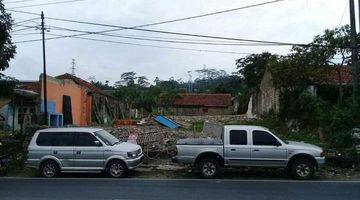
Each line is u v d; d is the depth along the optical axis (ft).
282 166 56.90
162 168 65.46
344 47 91.91
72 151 59.41
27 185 51.96
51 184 52.70
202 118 196.75
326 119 76.13
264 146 57.16
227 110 305.94
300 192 46.16
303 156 56.54
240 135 57.93
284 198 42.70
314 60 104.22
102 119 167.73
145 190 47.78
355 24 72.23
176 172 62.49
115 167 58.75
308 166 56.13
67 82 124.36
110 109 188.03
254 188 48.98
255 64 239.50
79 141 59.88
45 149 59.93
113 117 193.67
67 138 60.18
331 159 64.49
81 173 63.16
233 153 57.36
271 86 140.56
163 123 147.84
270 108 149.28
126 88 298.97
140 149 62.75
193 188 49.06
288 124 115.03
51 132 60.85
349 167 63.87
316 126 101.65
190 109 306.55
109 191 47.14
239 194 45.03
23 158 68.49
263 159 57.00
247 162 57.26
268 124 118.01
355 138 66.80
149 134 82.23
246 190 47.55
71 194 45.34
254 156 57.16
